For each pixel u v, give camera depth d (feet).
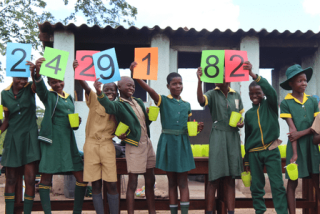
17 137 10.05
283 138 20.24
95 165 9.98
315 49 21.09
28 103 10.30
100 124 10.21
